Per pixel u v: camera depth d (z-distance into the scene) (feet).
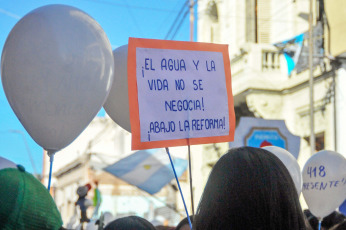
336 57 43.39
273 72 51.49
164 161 35.86
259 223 5.17
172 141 10.79
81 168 77.20
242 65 53.11
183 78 11.11
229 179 5.36
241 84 52.90
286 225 5.22
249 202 5.22
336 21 43.19
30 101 9.79
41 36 9.71
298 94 48.42
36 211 5.23
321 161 14.10
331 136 43.65
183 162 36.45
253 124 36.73
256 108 50.96
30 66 9.64
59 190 94.12
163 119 10.77
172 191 65.00
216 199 5.35
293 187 5.46
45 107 9.82
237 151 5.64
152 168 35.47
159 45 11.00
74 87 9.82
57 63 9.64
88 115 10.33
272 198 5.24
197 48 11.37
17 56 9.73
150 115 10.66
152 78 10.81
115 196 70.95
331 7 43.75
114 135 82.28
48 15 9.95
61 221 5.50
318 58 45.34
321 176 13.97
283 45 49.75
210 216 5.32
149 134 10.60
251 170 5.36
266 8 53.83
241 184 5.30
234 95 54.03
